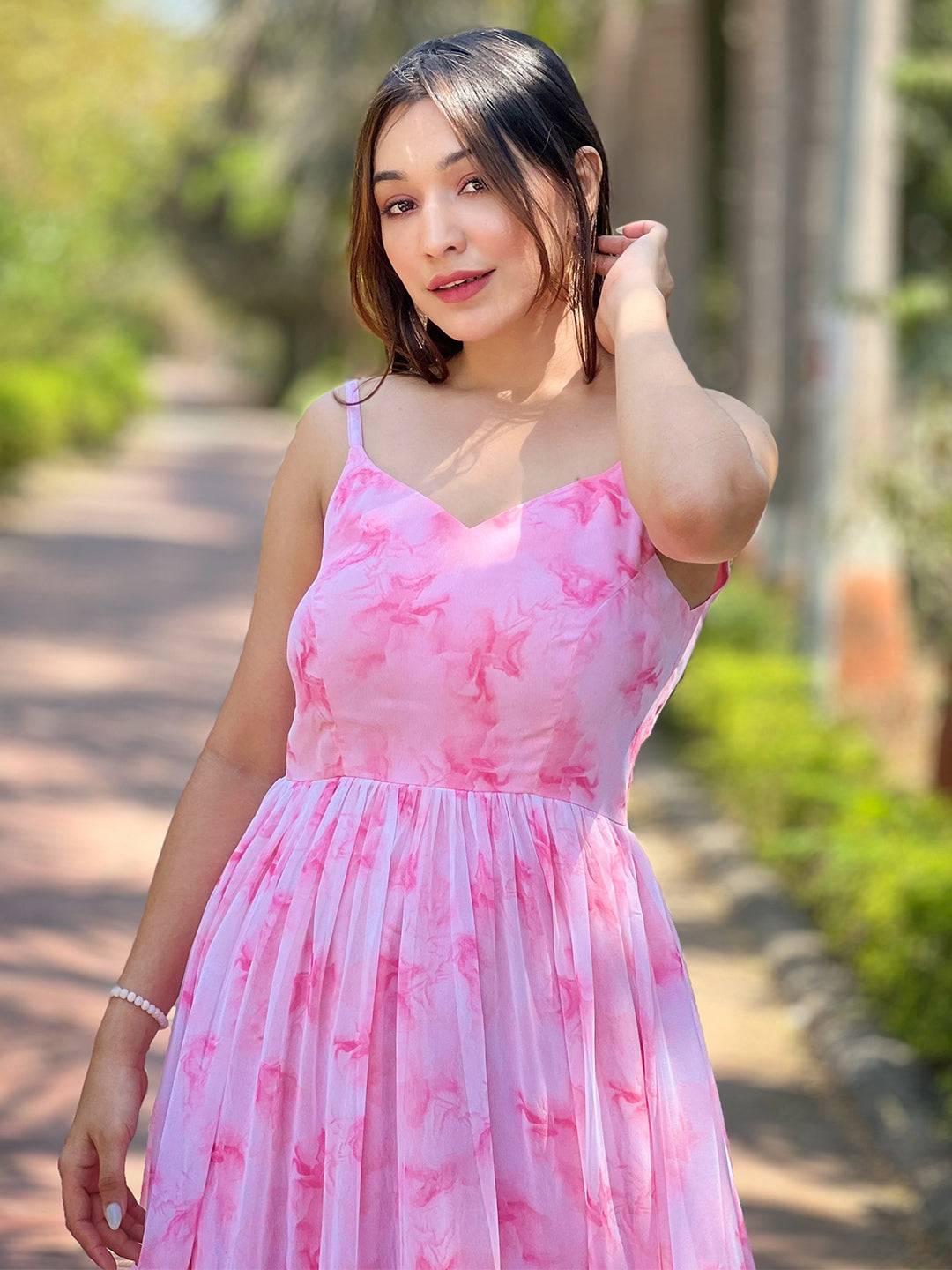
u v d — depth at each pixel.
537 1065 1.69
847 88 8.21
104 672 10.23
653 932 1.82
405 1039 1.69
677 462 1.65
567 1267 1.68
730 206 14.48
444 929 1.71
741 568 10.88
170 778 7.71
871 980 5.01
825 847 5.81
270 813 1.87
